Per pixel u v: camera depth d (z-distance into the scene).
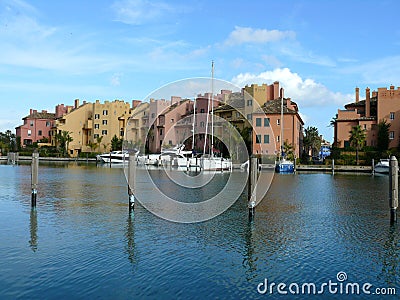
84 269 10.85
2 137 114.06
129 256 12.05
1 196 24.14
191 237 14.47
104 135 103.00
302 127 93.25
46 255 11.95
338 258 12.27
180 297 9.27
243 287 9.93
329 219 18.20
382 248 13.40
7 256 11.80
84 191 27.31
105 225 16.08
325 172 60.56
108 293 9.37
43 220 16.86
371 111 75.88
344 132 73.75
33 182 20.12
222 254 12.48
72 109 115.06
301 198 25.91
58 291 9.41
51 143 109.62
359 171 61.78
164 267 11.17
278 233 15.34
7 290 9.41
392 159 17.34
